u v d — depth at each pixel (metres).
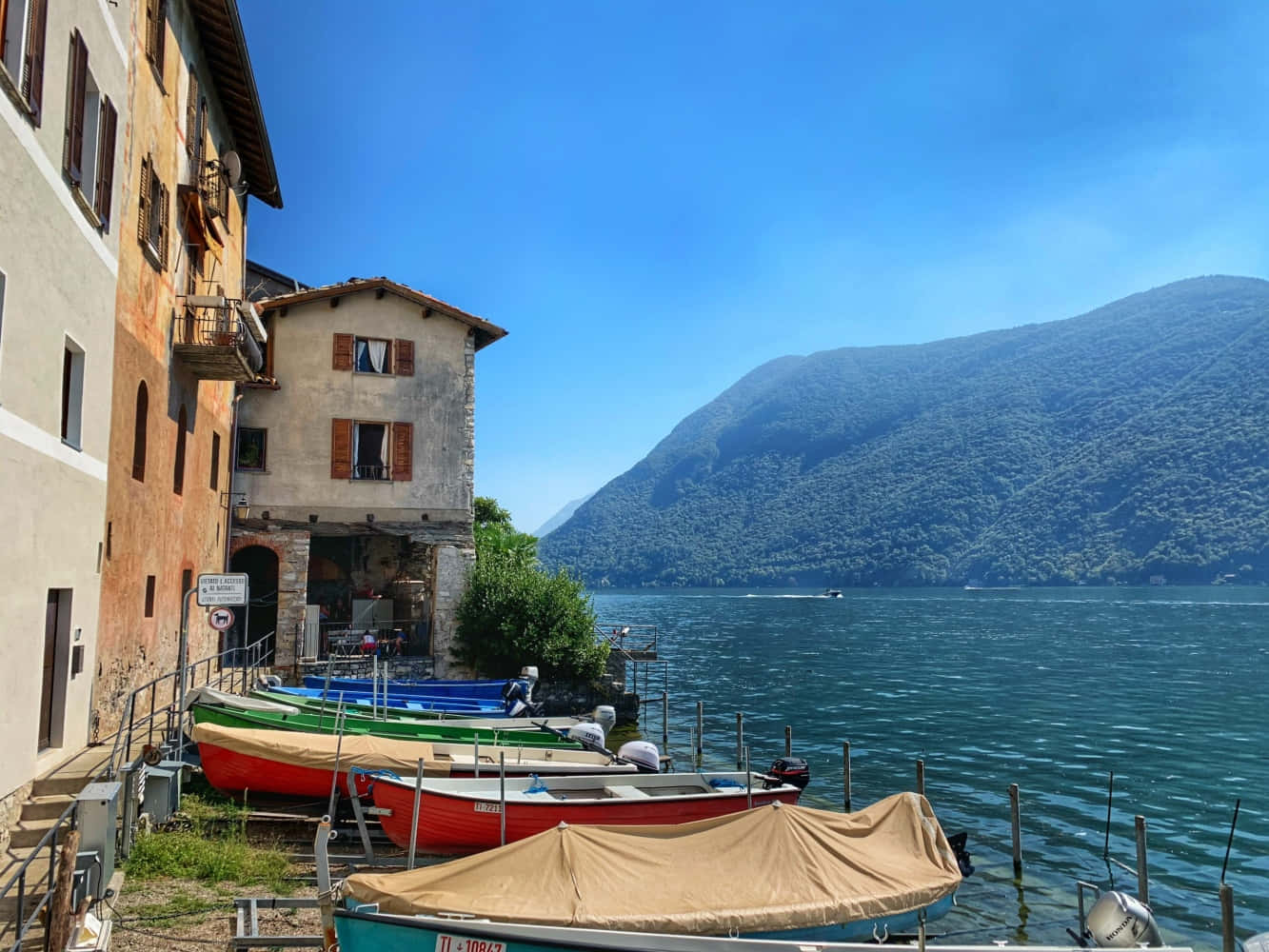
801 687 43.28
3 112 9.88
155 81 17.30
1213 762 26.28
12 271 10.22
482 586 31.05
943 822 19.91
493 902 9.88
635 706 33.16
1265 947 9.63
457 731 19.72
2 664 10.16
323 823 10.28
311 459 29.66
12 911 9.02
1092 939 11.41
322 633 30.95
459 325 31.62
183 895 11.17
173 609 19.72
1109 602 121.38
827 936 10.93
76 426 12.79
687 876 10.76
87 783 11.65
